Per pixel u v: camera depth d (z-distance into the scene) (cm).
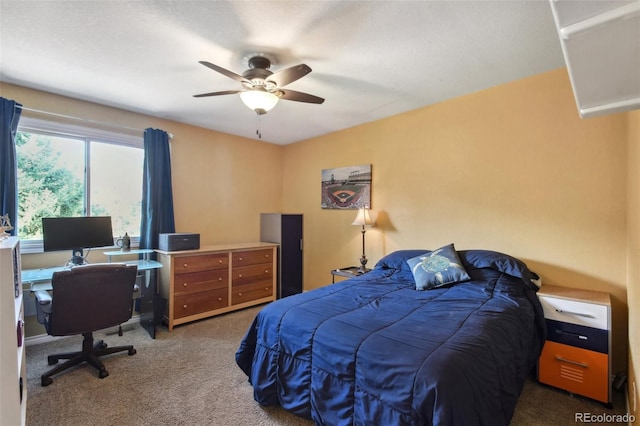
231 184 433
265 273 411
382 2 167
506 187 270
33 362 248
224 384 219
